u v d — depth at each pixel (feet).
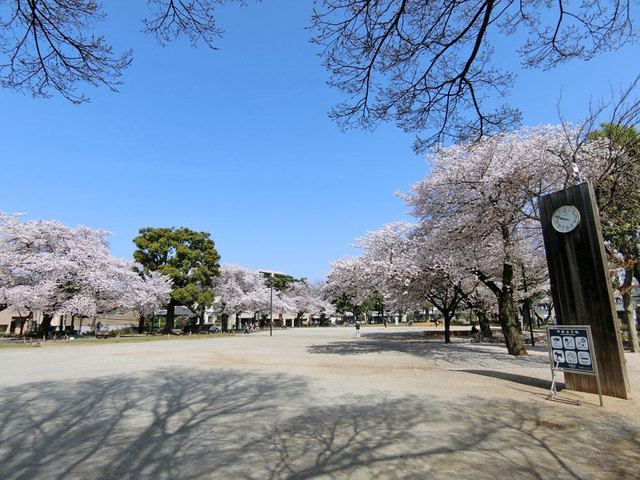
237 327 174.50
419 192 53.52
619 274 59.47
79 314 94.43
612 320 21.89
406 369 37.42
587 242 22.91
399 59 15.99
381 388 27.30
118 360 48.62
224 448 15.02
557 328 23.31
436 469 12.60
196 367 40.73
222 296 148.87
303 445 15.26
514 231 49.39
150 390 27.53
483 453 14.05
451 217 49.11
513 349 50.01
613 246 43.52
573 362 22.44
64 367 41.52
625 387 21.25
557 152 36.86
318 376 33.40
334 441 15.70
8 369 40.04
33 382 31.48
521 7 15.08
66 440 16.24
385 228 74.95
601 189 31.04
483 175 43.91
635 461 13.09
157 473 12.62
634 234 44.57
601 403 20.52
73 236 98.32
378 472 12.43
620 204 32.71
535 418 18.63
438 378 31.24
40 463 13.62
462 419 18.74
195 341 91.56
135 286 105.40
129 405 22.72
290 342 84.64
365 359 47.09
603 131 36.63
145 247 121.39
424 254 53.78
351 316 276.21
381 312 226.99
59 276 87.76
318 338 102.12
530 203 40.81
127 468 13.08
